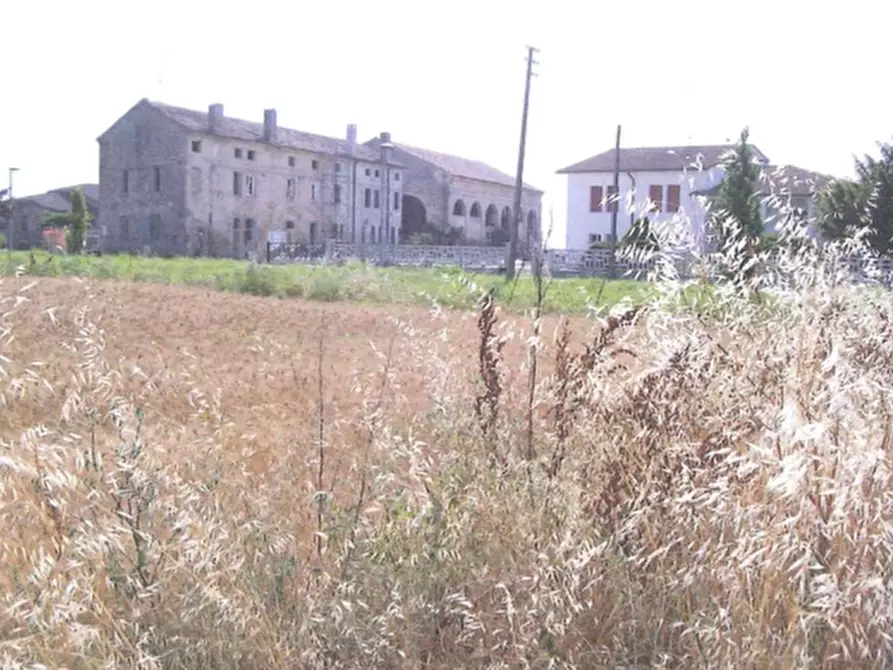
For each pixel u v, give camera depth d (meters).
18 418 4.71
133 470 3.45
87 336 4.62
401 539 3.70
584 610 3.31
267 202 68.75
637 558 3.40
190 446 4.56
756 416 3.33
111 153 65.50
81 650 2.88
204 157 64.19
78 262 30.64
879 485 3.05
